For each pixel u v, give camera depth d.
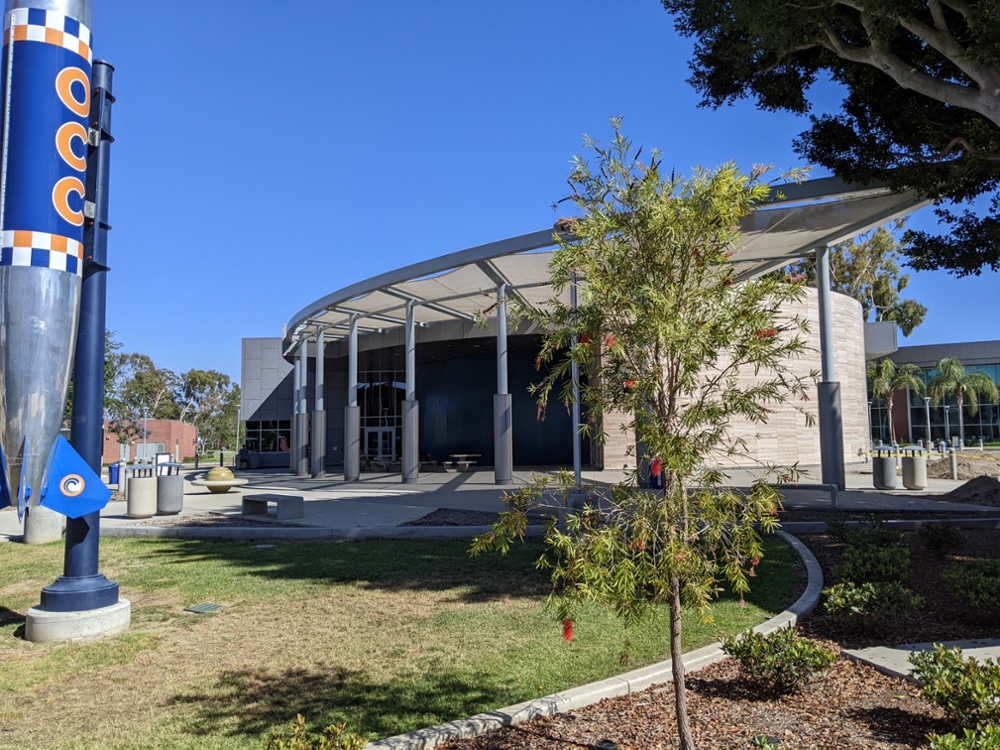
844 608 5.97
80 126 6.24
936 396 48.69
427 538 11.52
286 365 42.09
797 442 26.47
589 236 3.30
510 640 5.86
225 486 20.86
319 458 28.19
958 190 11.95
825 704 4.36
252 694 4.80
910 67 10.32
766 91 12.87
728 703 4.42
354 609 7.02
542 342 3.59
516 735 4.01
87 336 6.66
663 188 3.41
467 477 25.23
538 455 32.28
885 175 12.04
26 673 5.32
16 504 5.81
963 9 9.17
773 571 8.27
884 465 17.98
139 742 4.05
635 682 4.71
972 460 23.94
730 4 10.91
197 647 5.92
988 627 5.95
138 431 49.06
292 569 9.02
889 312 55.28
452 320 29.61
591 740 3.92
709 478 3.32
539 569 8.68
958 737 3.76
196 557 10.10
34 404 5.81
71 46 6.17
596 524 3.38
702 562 3.33
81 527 6.57
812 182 13.05
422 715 4.36
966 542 10.11
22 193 5.87
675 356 3.24
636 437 3.37
